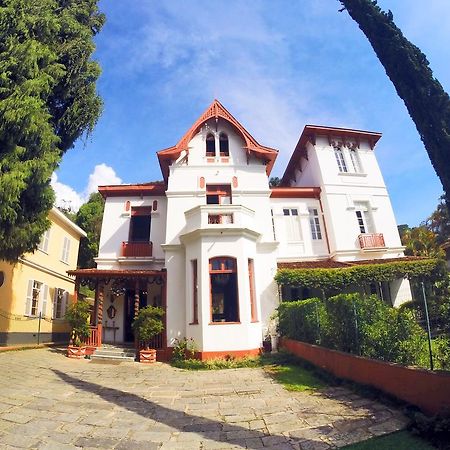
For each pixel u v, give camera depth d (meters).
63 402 8.09
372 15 6.32
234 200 17.70
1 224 10.24
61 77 12.00
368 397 7.47
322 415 6.77
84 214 34.53
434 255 22.48
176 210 17.31
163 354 14.56
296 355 12.69
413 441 5.19
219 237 14.80
